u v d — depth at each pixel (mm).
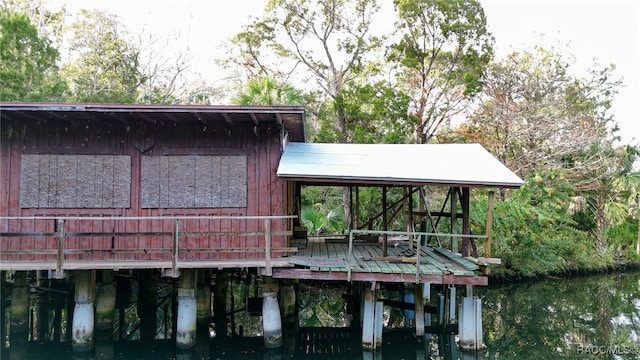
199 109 8688
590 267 22094
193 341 9688
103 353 10148
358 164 10242
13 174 9719
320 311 15117
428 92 24453
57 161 9781
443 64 24266
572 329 13320
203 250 9281
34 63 17141
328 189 23266
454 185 9469
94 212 9766
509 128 23859
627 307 16062
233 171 10000
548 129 22906
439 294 12961
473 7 22562
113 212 9781
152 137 9945
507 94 24562
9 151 9742
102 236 9398
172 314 14039
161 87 27734
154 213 9836
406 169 9969
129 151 9906
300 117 9648
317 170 9562
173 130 10008
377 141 22797
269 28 24500
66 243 9586
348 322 13531
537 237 19438
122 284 14461
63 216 9727
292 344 11203
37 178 9727
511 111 23656
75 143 9852
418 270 9078
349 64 24922
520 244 19453
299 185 13984
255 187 10016
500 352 11094
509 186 9219
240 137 10086
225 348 10586
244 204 9945
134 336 11805
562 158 24141
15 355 9930
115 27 25641
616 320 14375
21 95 15953
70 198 9742
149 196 9844
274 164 10086
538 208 20219
